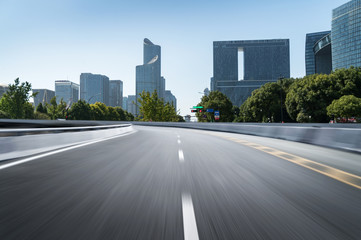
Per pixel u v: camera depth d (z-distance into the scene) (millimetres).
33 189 3930
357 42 164250
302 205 3279
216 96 87375
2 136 6777
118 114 125250
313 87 54844
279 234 2477
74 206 3205
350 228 2613
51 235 2438
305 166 6039
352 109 47031
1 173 5055
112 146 10281
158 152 8500
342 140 9758
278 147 10320
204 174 5098
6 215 2900
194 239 2365
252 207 3203
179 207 3186
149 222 2738
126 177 4797
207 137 16375
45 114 97375
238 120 99188
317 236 2439
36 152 7973
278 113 71375
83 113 95125
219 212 3027
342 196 3674
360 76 52938
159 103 99938
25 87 82188
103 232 2508
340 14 174500
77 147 9797
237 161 6730
